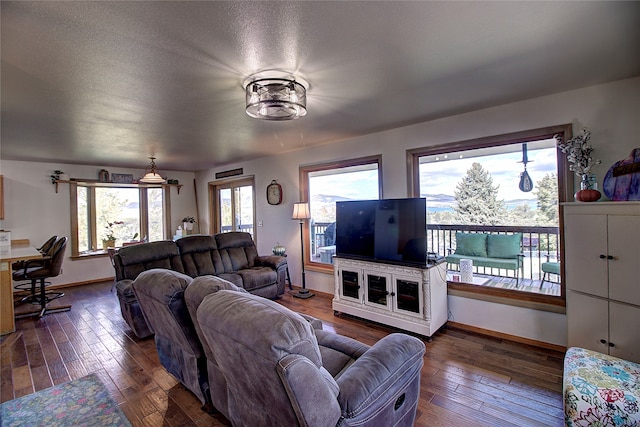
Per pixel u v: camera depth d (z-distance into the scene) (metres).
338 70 2.16
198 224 7.63
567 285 2.48
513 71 2.26
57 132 3.58
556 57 2.05
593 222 2.30
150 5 1.40
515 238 3.79
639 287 2.05
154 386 2.46
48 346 3.21
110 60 1.92
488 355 2.79
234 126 3.54
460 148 3.35
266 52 1.88
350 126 3.71
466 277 3.92
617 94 2.50
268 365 1.10
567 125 2.71
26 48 1.75
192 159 5.81
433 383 2.38
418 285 3.17
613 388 1.61
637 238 2.06
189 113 3.00
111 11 1.43
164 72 2.10
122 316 3.82
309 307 4.27
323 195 5.02
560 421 1.95
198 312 1.50
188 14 1.48
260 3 1.41
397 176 3.85
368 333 3.36
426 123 3.57
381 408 1.40
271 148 4.95
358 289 3.71
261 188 5.88
